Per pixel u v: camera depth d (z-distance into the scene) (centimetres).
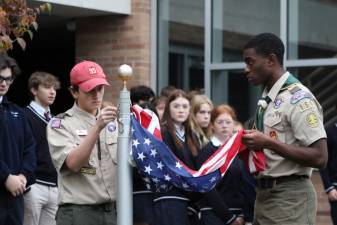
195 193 830
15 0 807
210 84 1414
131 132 642
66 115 714
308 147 650
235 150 667
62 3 1291
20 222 839
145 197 865
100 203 702
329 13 1350
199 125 905
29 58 1819
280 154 647
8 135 844
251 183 899
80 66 711
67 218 699
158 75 1441
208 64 1412
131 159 639
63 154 695
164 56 1439
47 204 966
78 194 699
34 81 979
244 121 1395
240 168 897
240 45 1398
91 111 715
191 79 1429
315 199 675
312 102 656
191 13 1427
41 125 969
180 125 855
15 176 832
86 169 698
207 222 838
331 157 1070
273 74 670
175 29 1435
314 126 648
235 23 1405
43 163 959
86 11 1364
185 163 832
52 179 965
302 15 1366
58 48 1814
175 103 851
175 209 820
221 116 903
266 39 670
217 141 893
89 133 675
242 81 1395
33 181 865
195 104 906
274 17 1379
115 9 1380
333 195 1067
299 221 662
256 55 670
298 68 1366
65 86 1797
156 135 660
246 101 1393
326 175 1072
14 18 817
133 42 1404
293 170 663
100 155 705
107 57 1422
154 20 1429
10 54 1788
